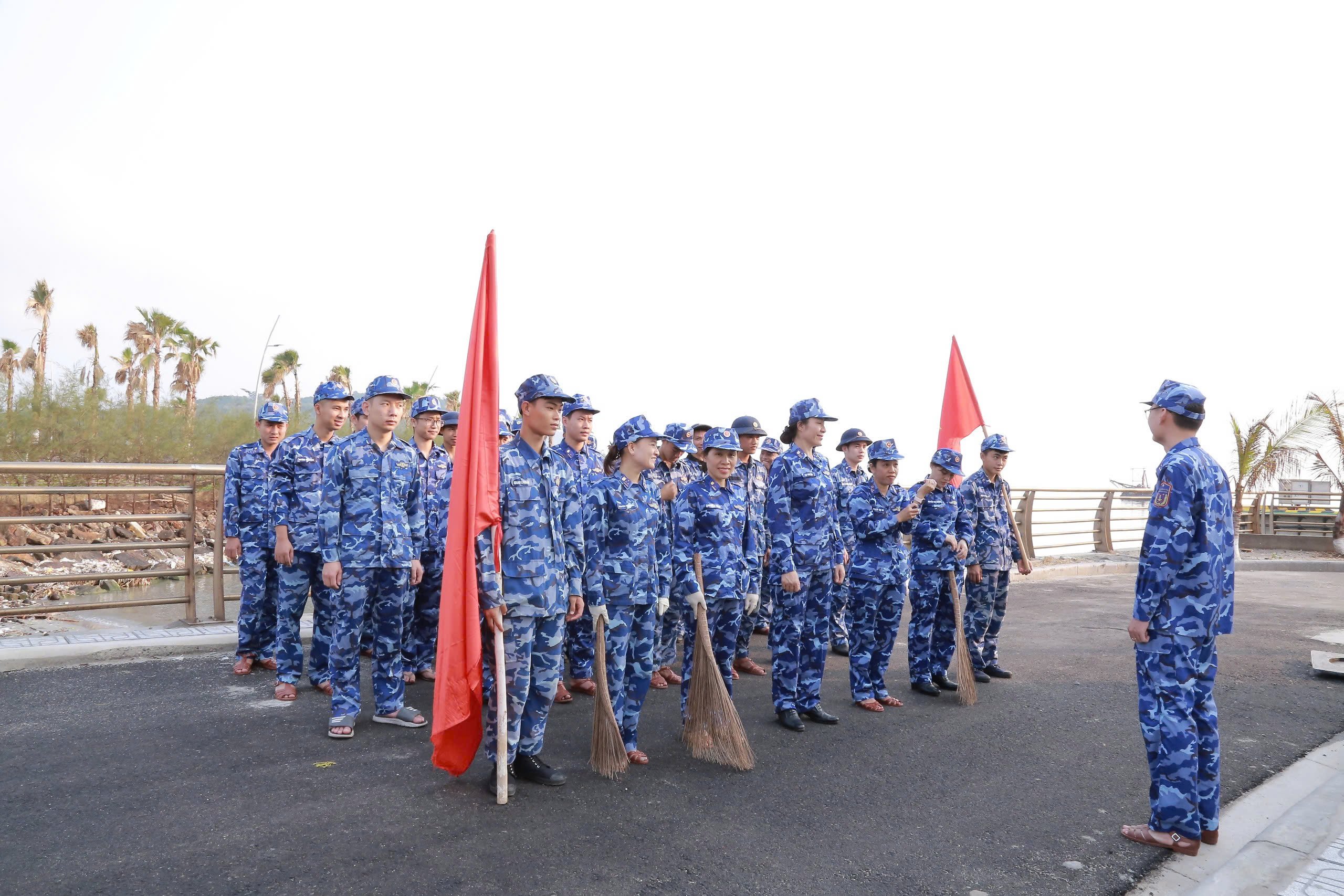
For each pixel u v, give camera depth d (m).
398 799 4.17
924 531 6.80
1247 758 5.29
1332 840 3.72
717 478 5.54
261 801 4.09
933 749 5.34
